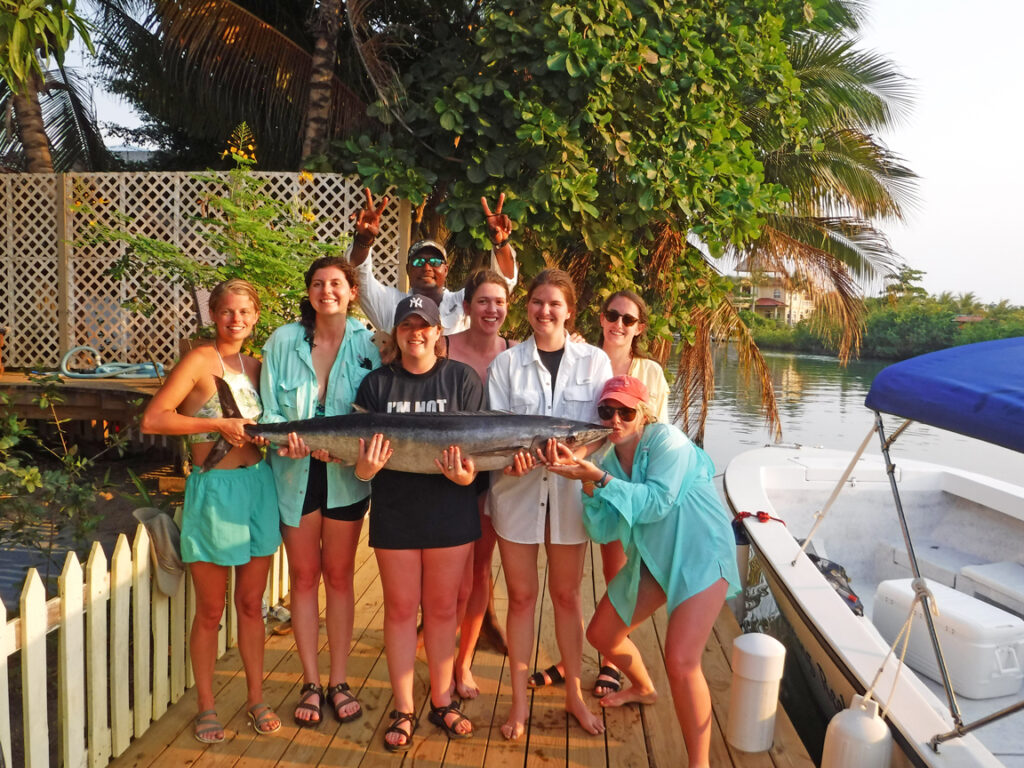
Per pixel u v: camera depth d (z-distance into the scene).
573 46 7.66
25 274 10.71
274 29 11.41
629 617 3.53
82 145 15.92
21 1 4.86
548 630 4.73
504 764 3.42
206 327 6.06
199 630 3.47
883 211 15.20
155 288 10.39
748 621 5.89
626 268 9.32
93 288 10.68
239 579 3.54
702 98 8.51
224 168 14.48
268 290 6.15
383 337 4.65
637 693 3.91
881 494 7.04
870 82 14.65
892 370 3.79
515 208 7.95
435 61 9.66
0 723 2.81
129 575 3.43
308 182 9.29
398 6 12.11
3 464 4.23
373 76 9.48
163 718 3.68
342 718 3.68
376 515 3.43
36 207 10.57
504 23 7.91
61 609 3.05
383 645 4.50
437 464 3.21
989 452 22.30
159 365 10.41
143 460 10.11
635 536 3.39
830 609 4.40
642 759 3.49
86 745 3.72
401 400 3.49
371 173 8.48
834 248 15.83
